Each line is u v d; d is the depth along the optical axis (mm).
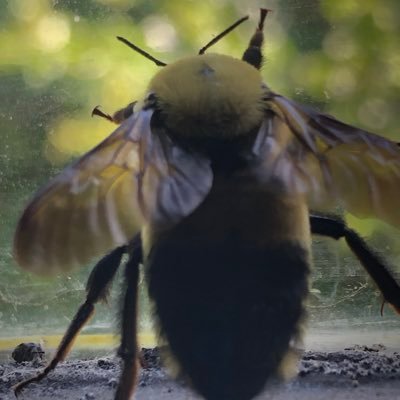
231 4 177
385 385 109
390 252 131
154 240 101
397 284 106
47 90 170
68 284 136
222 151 101
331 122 99
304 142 99
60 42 176
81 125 161
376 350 120
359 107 183
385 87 183
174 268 100
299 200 100
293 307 100
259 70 107
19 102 164
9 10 177
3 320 135
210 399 99
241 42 172
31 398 109
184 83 102
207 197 100
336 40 181
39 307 134
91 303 106
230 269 99
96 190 93
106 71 174
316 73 179
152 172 96
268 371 99
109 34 177
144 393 107
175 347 100
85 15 178
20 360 121
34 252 90
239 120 101
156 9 179
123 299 105
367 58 183
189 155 99
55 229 91
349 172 98
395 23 183
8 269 137
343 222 107
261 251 100
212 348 99
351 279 133
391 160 96
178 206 95
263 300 99
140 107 101
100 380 113
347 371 112
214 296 99
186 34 178
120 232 92
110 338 125
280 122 101
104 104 171
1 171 150
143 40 178
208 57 104
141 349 111
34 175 152
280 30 177
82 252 91
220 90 101
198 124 100
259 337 99
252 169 100
